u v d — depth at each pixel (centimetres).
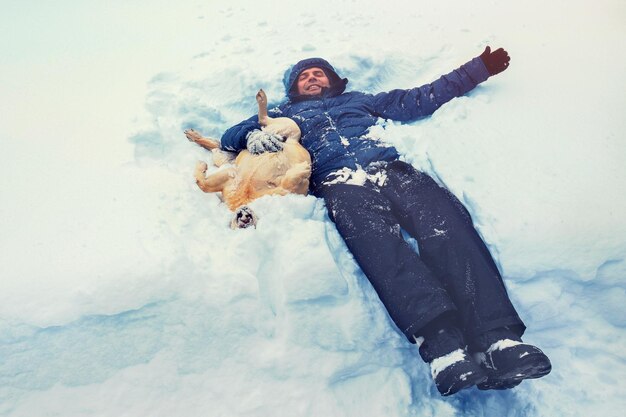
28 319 224
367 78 372
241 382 230
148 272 231
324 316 236
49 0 552
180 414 228
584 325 241
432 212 253
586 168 263
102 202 270
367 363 237
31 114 353
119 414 225
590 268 236
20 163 304
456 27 412
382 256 235
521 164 270
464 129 292
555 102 307
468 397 234
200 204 273
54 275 234
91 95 371
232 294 234
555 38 374
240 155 288
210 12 491
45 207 270
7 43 464
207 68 391
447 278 237
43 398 225
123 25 484
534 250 240
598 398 225
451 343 213
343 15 451
